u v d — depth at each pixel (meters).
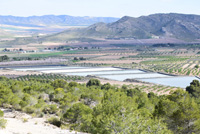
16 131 34.41
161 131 33.38
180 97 48.34
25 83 115.00
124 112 34.38
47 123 44.16
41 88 79.75
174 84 173.50
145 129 32.44
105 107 42.88
